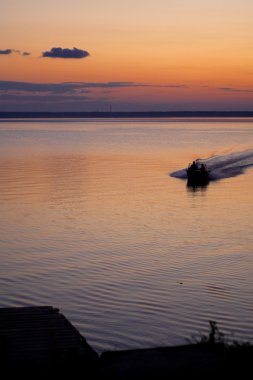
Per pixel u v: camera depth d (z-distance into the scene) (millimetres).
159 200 61719
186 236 44250
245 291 30844
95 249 39906
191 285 31875
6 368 18703
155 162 107188
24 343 20875
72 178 81062
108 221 49875
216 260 37250
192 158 115438
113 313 27656
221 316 27219
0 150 141000
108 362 17797
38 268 35188
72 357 19031
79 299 29625
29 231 45625
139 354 18125
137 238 43406
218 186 73625
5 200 60844
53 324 23000
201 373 16391
